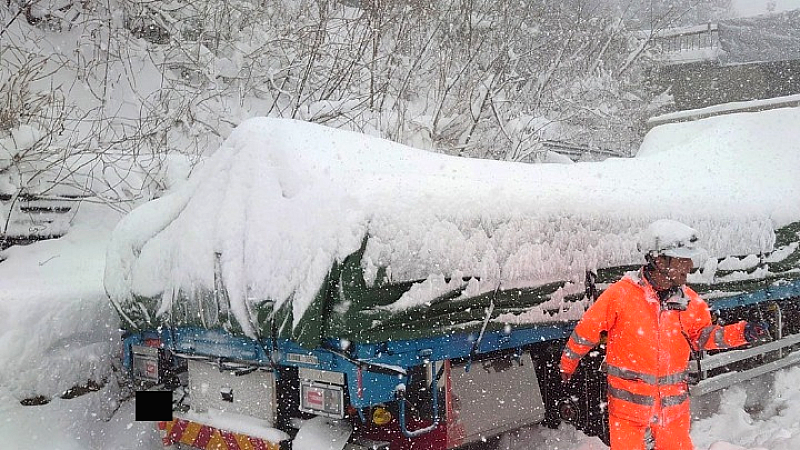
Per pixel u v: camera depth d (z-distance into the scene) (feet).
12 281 18.02
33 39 30.53
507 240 13.19
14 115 22.49
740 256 19.10
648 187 18.69
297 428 12.98
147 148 27.07
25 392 15.06
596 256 15.02
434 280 11.88
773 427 18.61
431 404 12.49
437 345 12.37
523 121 37.68
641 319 12.70
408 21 36.55
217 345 13.58
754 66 72.33
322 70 33.76
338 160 13.34
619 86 60.80
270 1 36.96
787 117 24.88
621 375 12.85
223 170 13.76
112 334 16.84
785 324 22.47
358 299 11.00
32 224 21.16
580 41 57.57
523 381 14.14
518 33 45.98
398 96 34.04
